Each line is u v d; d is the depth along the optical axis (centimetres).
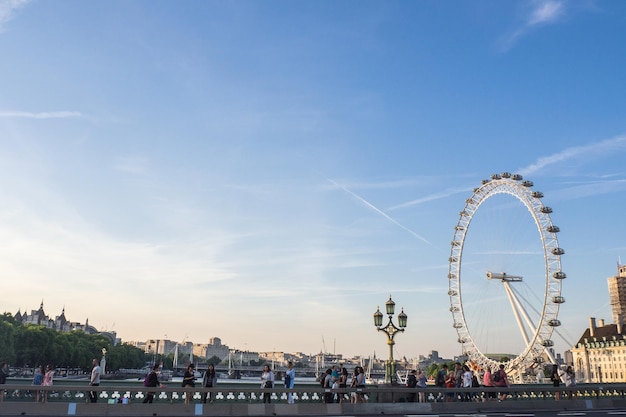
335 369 3903
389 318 4266
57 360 19262
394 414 3416
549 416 3219
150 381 3150
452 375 4131
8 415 2830
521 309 10519
